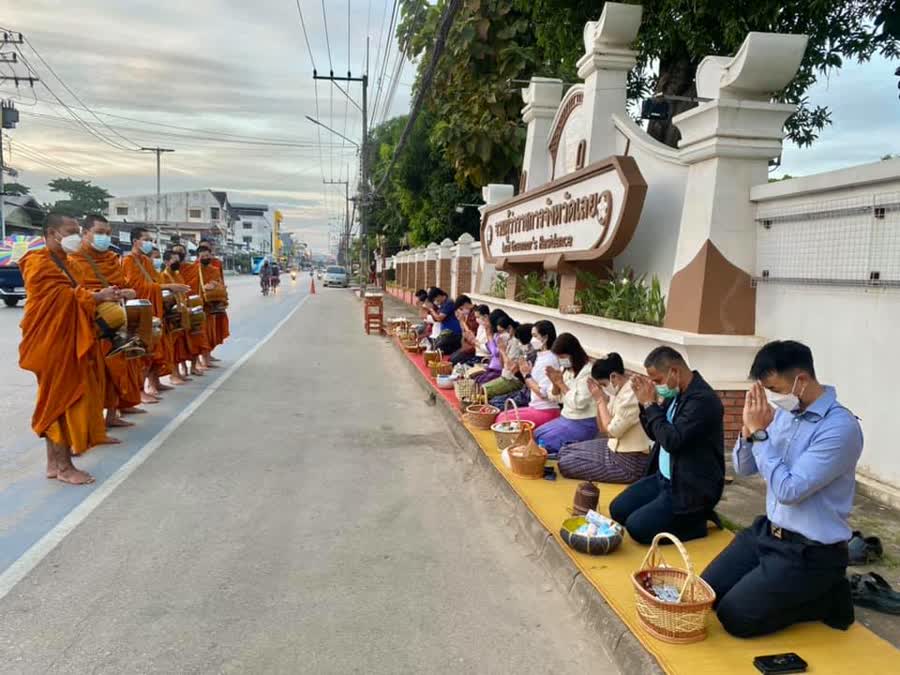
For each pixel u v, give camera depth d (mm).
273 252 120188
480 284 14188
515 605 3578
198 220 72000
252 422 7449
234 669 2951
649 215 7445
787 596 2848
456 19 13883
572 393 5691
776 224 5582
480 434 6406
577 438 5637
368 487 5418
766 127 5707
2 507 4785
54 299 5000
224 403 8367
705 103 5734
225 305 11055
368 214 36562
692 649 2883
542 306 9445
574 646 3205
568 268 8281
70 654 3039
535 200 9594
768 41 5312
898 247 4453
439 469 5949
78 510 4742
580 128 8953
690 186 6164
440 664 3027
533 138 11211
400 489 5395
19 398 8125
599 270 8148
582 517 4117
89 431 5281
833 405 2777
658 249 7246
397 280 36438
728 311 5816
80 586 3664
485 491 5371
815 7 7500
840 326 4938
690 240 6059
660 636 2951
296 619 3373
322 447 6555
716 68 5836
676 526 3926
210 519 4648
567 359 5781
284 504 4980
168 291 8594
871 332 4668
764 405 2873
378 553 4176
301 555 4117
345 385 9914
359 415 7996
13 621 3305
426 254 24969
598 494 4289
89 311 5195
